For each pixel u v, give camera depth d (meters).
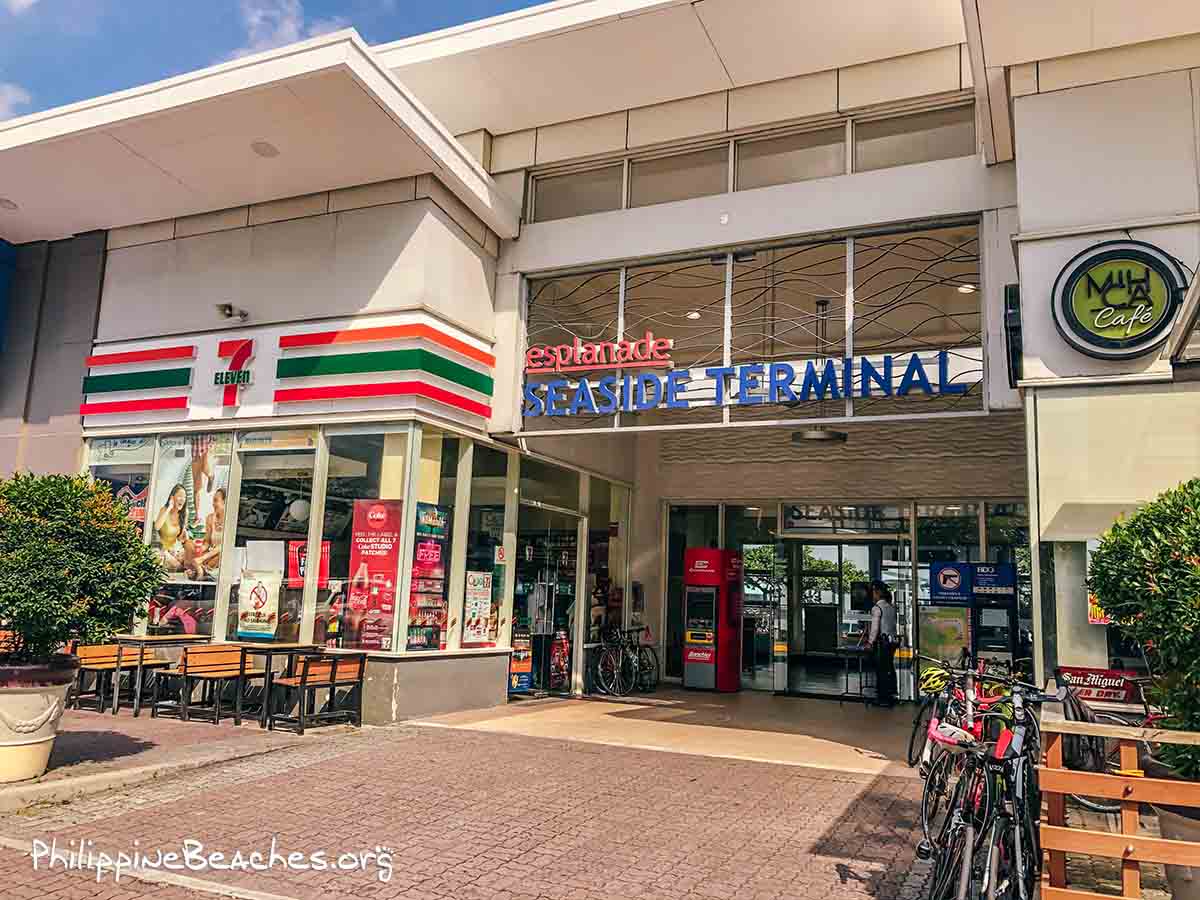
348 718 8.59
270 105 8.44
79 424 10.89
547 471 11.66
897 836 5.34
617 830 5.36
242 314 10.07
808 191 9.14
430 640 9.29
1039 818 4.22
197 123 8.82
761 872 4.66
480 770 6.82
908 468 12.51
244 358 9.98
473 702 9.84
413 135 8.69
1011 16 6.72
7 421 11.30
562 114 10.35
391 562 8.93
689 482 13.70
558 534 11.86
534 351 10.12
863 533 12.74
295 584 9.40
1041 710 4.50
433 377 9.24
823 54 9.05
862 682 12.25
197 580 9.93
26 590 5.75
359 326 9.42
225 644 9.07
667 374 9.30
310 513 9.42
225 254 10.36
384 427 9.18
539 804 5.90
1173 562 3.80
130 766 6.39
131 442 10.63
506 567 10.59
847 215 8.93
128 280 10.95
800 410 9.98
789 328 9.99
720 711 10.66
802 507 13.14
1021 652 11.44
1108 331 6.77
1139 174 6.94
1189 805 3.56
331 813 5.58
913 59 8.94
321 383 9.50
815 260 9.52
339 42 7.88
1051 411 6.95
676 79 9.61
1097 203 7.01
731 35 8.90
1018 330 7.15
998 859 3.62
